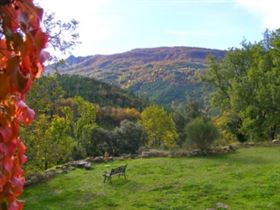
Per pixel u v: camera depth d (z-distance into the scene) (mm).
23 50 1638
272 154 28078
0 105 1791
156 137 57062
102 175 23203
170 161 27031
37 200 18500
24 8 1648
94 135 47562
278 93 34969
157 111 57250
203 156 28484
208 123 30109
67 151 26547
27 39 1635
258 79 36594
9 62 1608
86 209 17047
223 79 42031
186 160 27219
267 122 36719
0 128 1779
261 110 36656
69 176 23234
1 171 1758
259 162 25219
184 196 18234
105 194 19188
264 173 21750
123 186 20531
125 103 86375
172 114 66062
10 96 1790
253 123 37062
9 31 1616
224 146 30516
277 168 22672
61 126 24750
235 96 37094
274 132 39625
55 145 24703
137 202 17609
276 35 39250
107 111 76062
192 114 62719
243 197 17766
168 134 56781
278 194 17891
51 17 19000
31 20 1658
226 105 41688
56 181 22125
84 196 18953
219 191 18797
